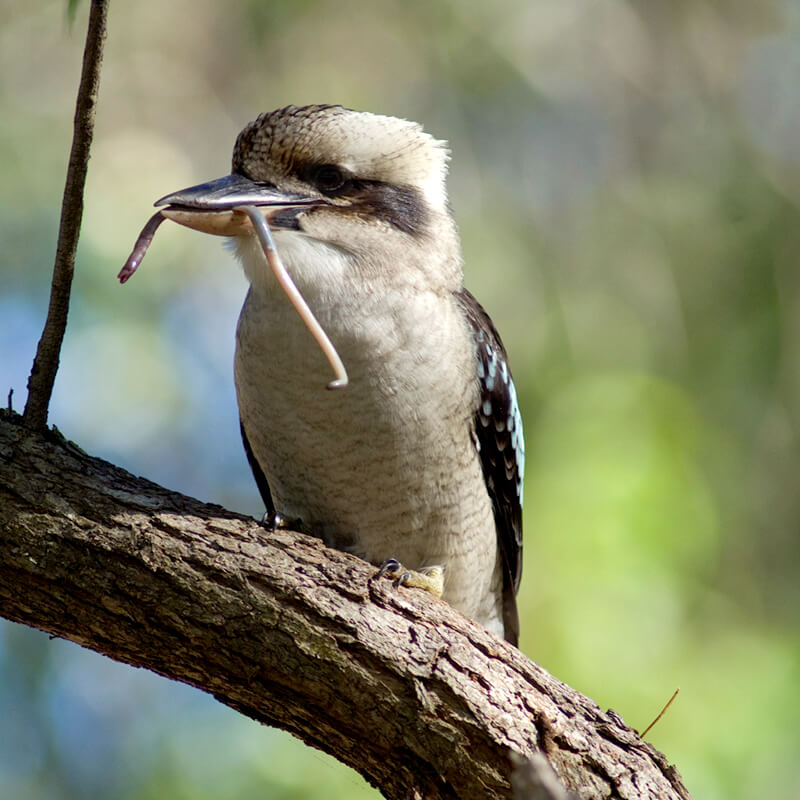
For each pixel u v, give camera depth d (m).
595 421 10.32
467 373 7.55
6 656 12.29
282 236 7.22
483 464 8.14
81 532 5.78
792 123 13.80
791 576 11.21
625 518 9.70
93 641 5.91
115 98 13.84
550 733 5.87
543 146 13.41
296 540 6.05
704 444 10.98
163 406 13.20
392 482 7.46
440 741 5.80
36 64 13.70
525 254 12.70
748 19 14.22
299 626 5.80
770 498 11.49
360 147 7.47
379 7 13.72
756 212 12.80
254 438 7.77
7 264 12.62
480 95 13.42
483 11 13.50
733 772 9.38
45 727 12.16
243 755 10.94
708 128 13.64
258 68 13.94
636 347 12.05
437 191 7.86
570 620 9.49
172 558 5.80
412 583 7.59
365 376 7.18
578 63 13.70
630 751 6.00
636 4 13.97
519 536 8.78
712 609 10.22
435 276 7.50
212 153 13.95
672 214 12.87
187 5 14.07
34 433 6.00
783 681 10.02
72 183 5.75
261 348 7.30
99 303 12.70
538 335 12.14
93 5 5.53
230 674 5.87
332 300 7.18
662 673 9.50
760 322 12.17
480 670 5.90
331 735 5.96
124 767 11.91
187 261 13.20
